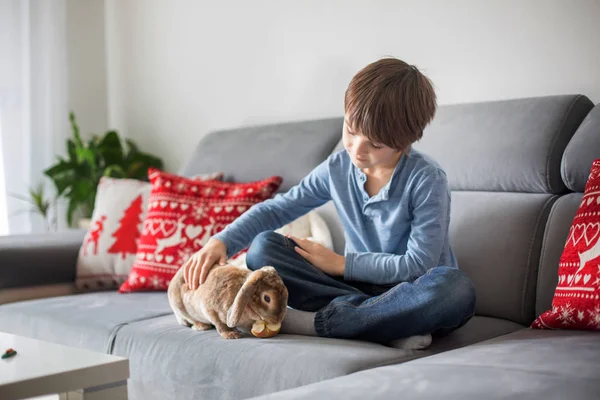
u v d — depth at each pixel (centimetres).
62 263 217
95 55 345
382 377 100
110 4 345
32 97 324
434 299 128
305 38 259
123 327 156
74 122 321
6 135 318
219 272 142
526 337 130
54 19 328
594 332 129
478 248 169
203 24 299
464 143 182
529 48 201
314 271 148
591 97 190
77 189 307
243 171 229
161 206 208
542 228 162
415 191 147
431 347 133
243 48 282
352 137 143
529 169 167
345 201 160
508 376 97
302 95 261
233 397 127
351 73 245
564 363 104
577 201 158
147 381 144
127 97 338
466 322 140
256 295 135
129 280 204
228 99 290
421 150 190
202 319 146
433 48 222
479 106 187
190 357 136
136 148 326
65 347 117
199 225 203
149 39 325
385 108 137
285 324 141
